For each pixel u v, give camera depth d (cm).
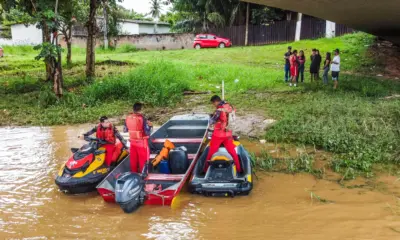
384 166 739
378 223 525
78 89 1620
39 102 1381
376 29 2045
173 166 696
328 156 809
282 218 552
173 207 602
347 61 2161
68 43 2172
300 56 1620
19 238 516
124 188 555
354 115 1032
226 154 689
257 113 1180
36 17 1340
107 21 3200
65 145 945
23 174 757
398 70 1988
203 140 826
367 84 1541
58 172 733
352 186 656
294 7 1464
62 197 654
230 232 518
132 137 656
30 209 606
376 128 898
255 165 769
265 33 3331
